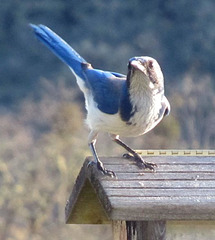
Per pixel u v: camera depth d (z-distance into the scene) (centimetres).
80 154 1581
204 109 1842
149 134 1664
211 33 2984
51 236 1517
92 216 959
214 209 780
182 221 800
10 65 2884
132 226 830
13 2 3125
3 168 1559
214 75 2700
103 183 820
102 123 932
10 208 1540
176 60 2819
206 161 866
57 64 2838
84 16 3094
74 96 1892
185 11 3066
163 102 940
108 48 2892
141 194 796
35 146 1623
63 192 1552
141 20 3055
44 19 3111
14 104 2588
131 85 914
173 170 849
